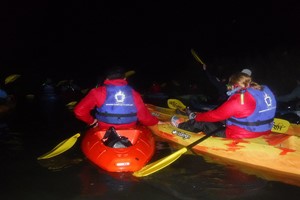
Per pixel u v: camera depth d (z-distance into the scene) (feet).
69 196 11.27
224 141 14.90
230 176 12.85
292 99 24.57
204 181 12.39
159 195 11.23
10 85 42.39
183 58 67.51
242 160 14.42
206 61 61.21
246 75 14.17
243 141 14.38
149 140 14.76
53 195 11.37
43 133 20.11
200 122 17.06
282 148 13.44
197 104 29.71
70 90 38.17
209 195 11.23
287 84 44.70
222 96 22.54
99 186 12.00
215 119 14.75
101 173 13.19
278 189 11.67
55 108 28.81
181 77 55.72
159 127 18.69
